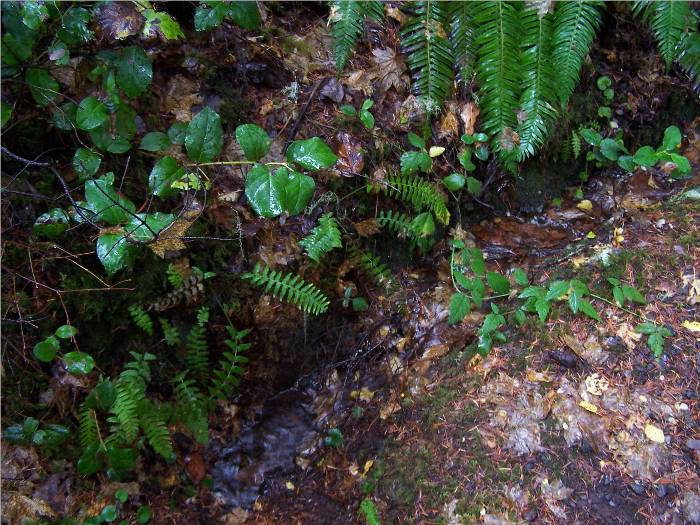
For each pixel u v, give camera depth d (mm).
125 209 906
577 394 1055
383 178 1237
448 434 1069
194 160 973
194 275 1114
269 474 1188
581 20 1265
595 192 1461
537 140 1301
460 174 1335
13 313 998
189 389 1145
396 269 1333
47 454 1021
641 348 1096
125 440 1044
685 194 1348
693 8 1403
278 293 1204
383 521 1012
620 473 977
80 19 931
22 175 994
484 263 1312
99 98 1015
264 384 1263
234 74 1167
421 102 1274
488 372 1120
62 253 1015
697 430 1004
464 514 969
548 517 947
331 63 1258
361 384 1235
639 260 1217
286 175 946
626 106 1484
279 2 1253
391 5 1319
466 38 1271
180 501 1130
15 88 979
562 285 1129
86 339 1075
